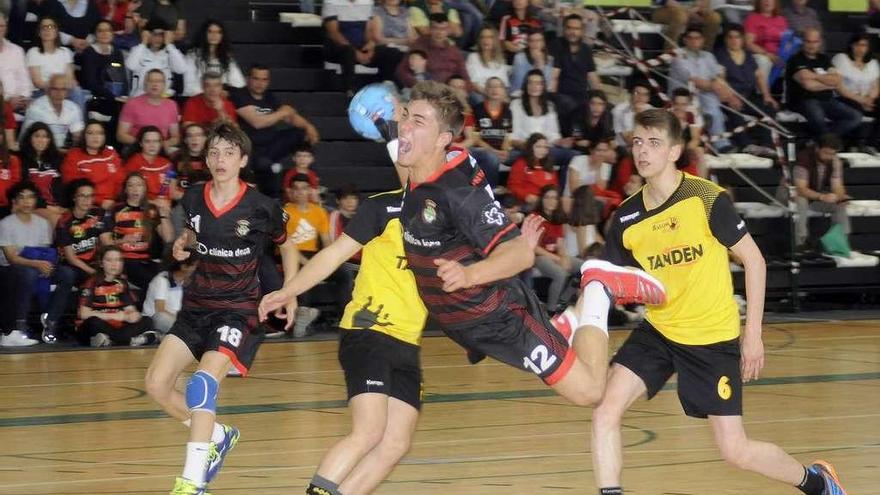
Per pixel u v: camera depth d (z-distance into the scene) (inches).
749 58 763.4
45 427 378.9
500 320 219.6
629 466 311.7
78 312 568.7
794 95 767.7
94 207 571.8
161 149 590.9
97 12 666.8
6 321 565.9
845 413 391.9
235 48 729.6
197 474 264.1
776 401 416.5
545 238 619.8
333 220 598.2
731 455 248.1
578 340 232.7
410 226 214.4
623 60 765.3
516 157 655.8
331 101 712.4
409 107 209.3
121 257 564.7
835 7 853.8
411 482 294.4
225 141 283.0
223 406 414.3
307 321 593.9
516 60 697.6
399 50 692.7
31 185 565.0
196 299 287.1
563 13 754.2
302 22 755.4
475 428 372.2
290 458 327.0
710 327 245.3
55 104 608.1
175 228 580.1
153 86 608.4
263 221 285.6
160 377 281.6
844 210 711.7
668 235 245.1
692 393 247.4
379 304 234.5
